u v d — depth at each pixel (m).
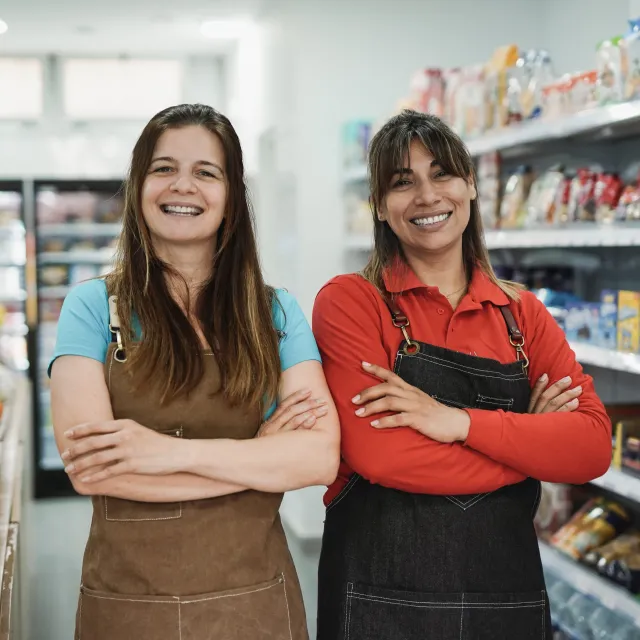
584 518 3.22
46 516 6.18
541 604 1.91
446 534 1.87
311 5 5.03
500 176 3.71
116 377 1.71
